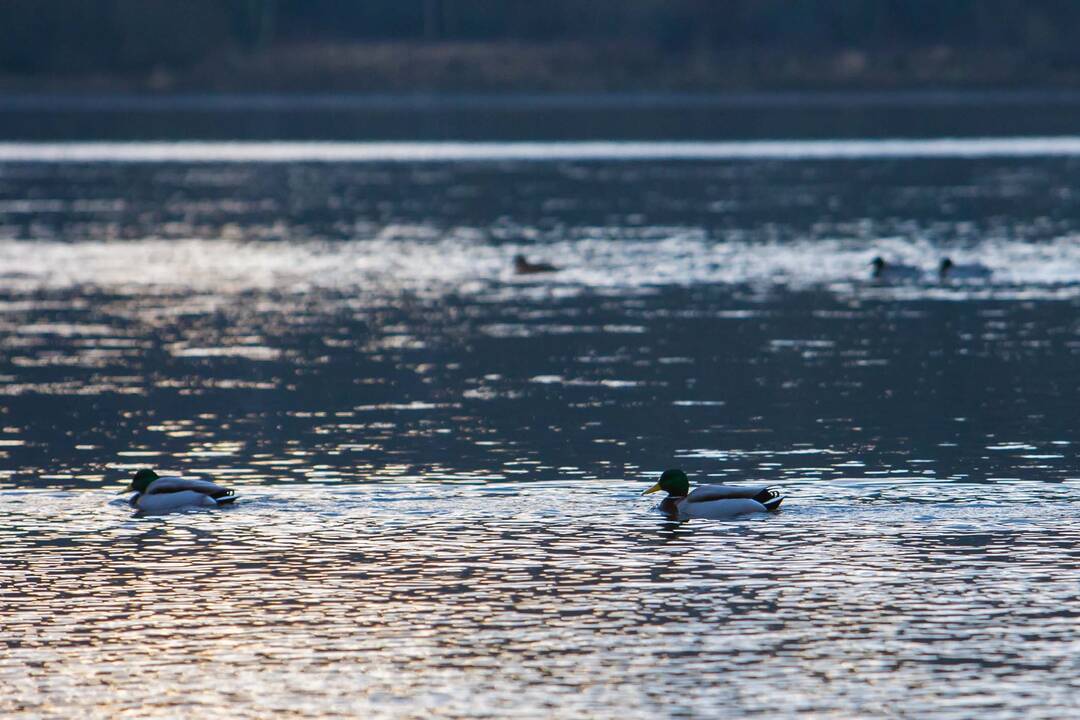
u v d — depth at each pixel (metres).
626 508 53.72
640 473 58.78
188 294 110.56
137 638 41.47
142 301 107.19
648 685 38.06
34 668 39.50
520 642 40.94
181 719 36.47
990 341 87.25
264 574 46.69
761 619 42.34
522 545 49.38
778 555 47.91
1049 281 112.00
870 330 91.75
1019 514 52.19
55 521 52.72
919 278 113.81
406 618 42.78
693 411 69.81
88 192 191.12
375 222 159.62
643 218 159.25
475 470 59.47
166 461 61.56
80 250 138.00
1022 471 58.09
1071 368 78.69
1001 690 37.53
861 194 177.88
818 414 68.81
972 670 38.72
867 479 57.25
